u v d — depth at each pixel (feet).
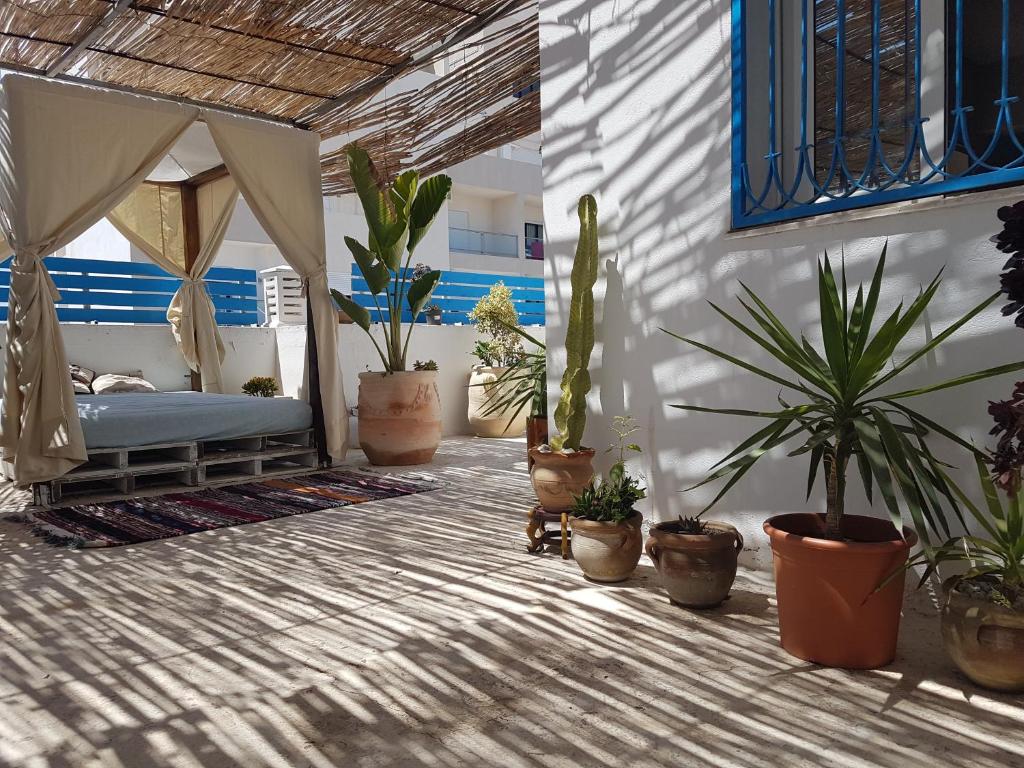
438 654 7.32
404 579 9.73
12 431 14.44
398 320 19.76
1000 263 7.47
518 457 20.36
